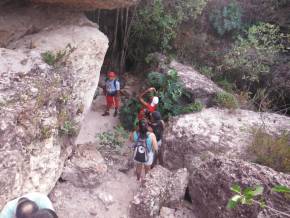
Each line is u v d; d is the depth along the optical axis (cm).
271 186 498
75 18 673
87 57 641
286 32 1020
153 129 681
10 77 491
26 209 278
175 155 695
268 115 782
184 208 618
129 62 1099
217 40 1071
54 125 516
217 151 659
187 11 1010
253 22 1069
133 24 998
